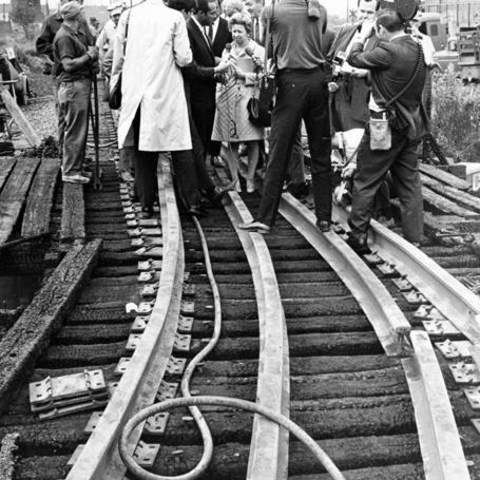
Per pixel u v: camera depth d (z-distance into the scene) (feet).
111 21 36.88
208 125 28.17
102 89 76.69
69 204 26.45
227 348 16.28
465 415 13.42
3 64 70.03
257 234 22.90
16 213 26.55
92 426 13.04
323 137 23.06
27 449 12.75
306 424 13.15
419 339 14.80
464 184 31.01
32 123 62.39
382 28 21.45
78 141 29.58
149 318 16.99
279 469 11.69
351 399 13.96
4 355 14.96
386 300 17.12
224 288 19.95
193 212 26.25
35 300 17.83
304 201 28.25
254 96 27.81
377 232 22.91
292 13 21.94
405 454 12.39
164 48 23.90
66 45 28.43
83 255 21.24
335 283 20.39
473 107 47.98
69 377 14.32
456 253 22.63
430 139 35.86
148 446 12.52
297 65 22.09
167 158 31.53
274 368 13.96
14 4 129.08
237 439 12.94
